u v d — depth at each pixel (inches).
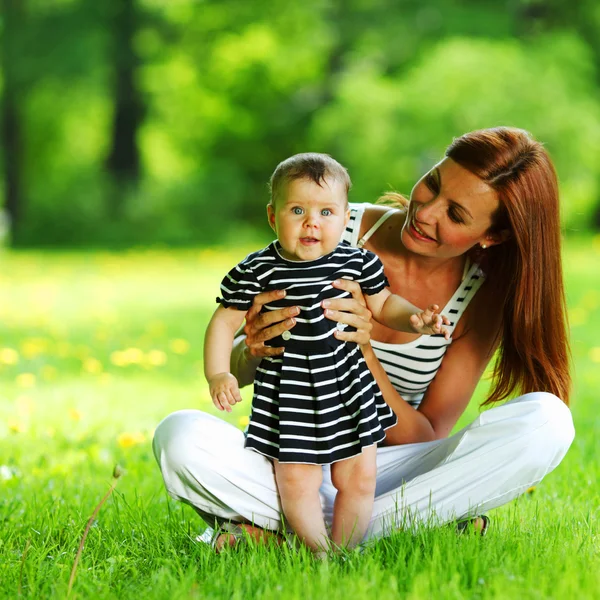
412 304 207.3
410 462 201.6
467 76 1453.0
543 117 1435.8
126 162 1691.7
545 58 1514.5
